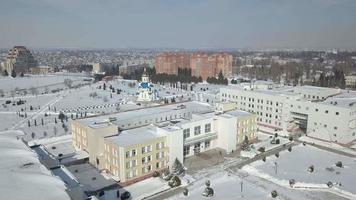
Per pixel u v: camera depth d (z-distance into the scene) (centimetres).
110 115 11144
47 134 13062
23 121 15675
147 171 8562
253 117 11475
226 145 10575
